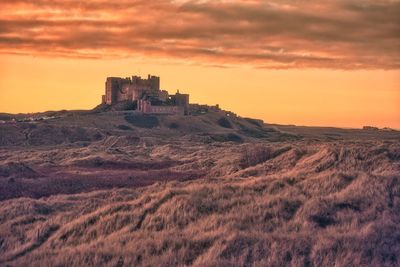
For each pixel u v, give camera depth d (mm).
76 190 69500
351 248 25391
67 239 32312
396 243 26734
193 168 102188
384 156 68312
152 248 26797
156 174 89500
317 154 77562
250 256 24828
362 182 39156
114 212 35938
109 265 24969
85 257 26109
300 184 41969
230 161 97812
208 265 23562
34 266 26047
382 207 33688
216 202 35719
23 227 36750
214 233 28250
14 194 63500
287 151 91500
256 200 36094
